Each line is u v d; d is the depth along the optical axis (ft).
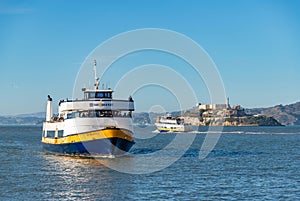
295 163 244.01
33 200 141.69
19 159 255.70
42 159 253.03
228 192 155.33
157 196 148.56
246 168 220.02
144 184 170.60
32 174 195.00
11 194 150.41
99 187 163.84
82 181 176.65
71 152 252.62
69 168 213.25
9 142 452.76
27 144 416.05
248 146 396.98
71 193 152.87
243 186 167.12
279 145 413.18
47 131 293.64
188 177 188.14
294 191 157.58
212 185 168.96
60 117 270.05
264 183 174.09
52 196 147.84
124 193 153.38
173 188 162.50
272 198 145.89
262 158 272.51
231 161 252.62
